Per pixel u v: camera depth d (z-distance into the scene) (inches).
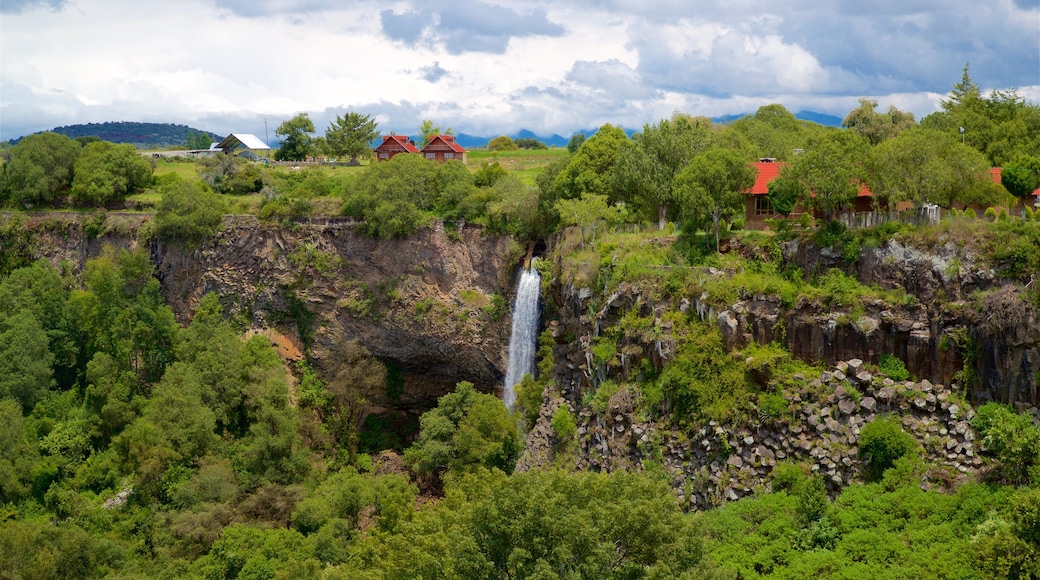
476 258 4207.7
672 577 1660.9
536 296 3934.5
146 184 5295.3
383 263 4254.4
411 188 4291.3
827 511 2357.3
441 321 4163.4
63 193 5260.8
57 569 2967.5
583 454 3016.7
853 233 2731.3
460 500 2249.0
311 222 4399.6
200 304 4485.7
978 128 3828.7
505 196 4281.5
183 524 3302.2
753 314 2746.1
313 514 3324.3
